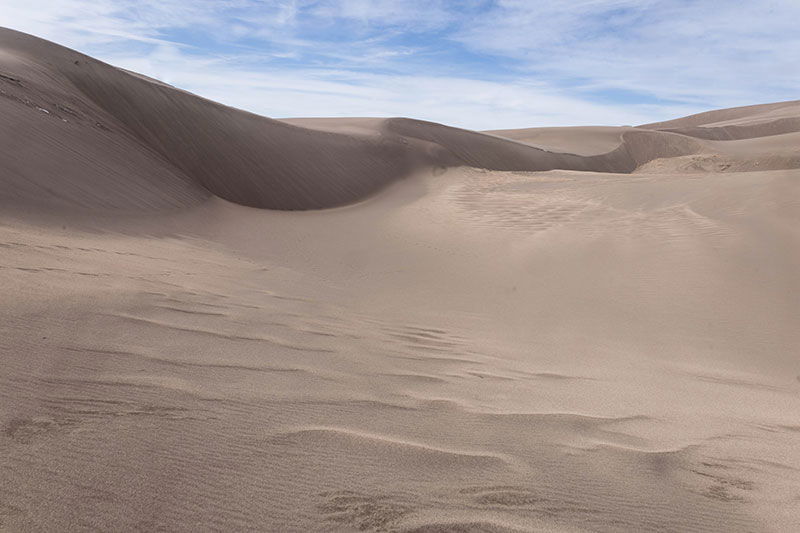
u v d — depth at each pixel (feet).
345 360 12.36
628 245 34.35
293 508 5.63
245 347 11.77
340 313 19.35
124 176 43.70
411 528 5.48
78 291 13.55
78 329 10.61
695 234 33.76
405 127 119.34
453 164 101.50
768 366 17.97
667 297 25.43
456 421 9.07
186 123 65.82
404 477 6.64
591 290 27.50
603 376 14.90
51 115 45.93
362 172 84.84
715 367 17.49
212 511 5.38
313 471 6.47
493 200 62.18
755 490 7.69
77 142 43.75
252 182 66.33
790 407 13.28
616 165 159.53
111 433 6.66
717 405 12.73
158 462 6.14
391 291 27.32
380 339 15.78
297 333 14.16
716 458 8.84
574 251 35.09
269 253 35.50
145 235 31.94
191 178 58.54
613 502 6.75
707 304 24.16
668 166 134.51
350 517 5.57
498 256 36.65
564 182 71.46
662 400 12.65
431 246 41.55
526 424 9.37
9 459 5.75
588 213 47.03
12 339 9.30
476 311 24.00
